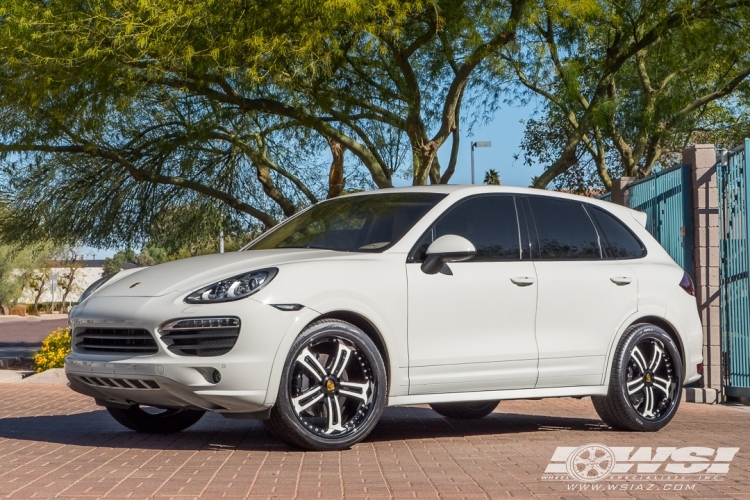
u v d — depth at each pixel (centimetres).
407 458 571
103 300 609
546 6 1355
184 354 567
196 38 1316
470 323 648
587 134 2233
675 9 1537
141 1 1232
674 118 1927
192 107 1655
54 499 431
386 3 1266
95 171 1745
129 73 1374
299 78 1401
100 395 629
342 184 1770
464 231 668
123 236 1800
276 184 1856
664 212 1178
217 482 476
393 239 644
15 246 1895
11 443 633
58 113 1495
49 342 1484
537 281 683
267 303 568
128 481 478
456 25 1386
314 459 560
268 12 1261
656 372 750
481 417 834
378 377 600
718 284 1086
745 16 1528
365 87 1583
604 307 718
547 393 688
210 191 1731
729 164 1085
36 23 1289
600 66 1703
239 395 560
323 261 602
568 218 733
